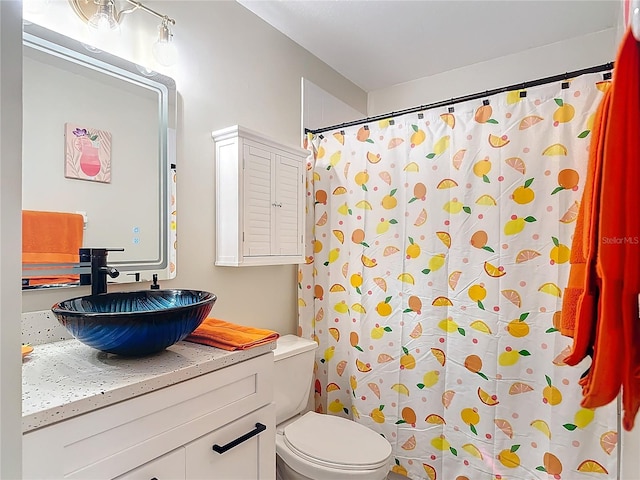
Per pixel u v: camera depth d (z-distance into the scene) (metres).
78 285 1.20
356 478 1.34
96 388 0.78
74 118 1.20
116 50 1.32
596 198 0.66
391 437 1.80
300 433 1.58
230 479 1.04
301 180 1.93
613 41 2.03
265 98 1.93
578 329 0.70
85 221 1.22
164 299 1.30
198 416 0.95
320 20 1.95
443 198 1.69
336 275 2.04
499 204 1.55
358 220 1.95
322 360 2.08
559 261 1.42
